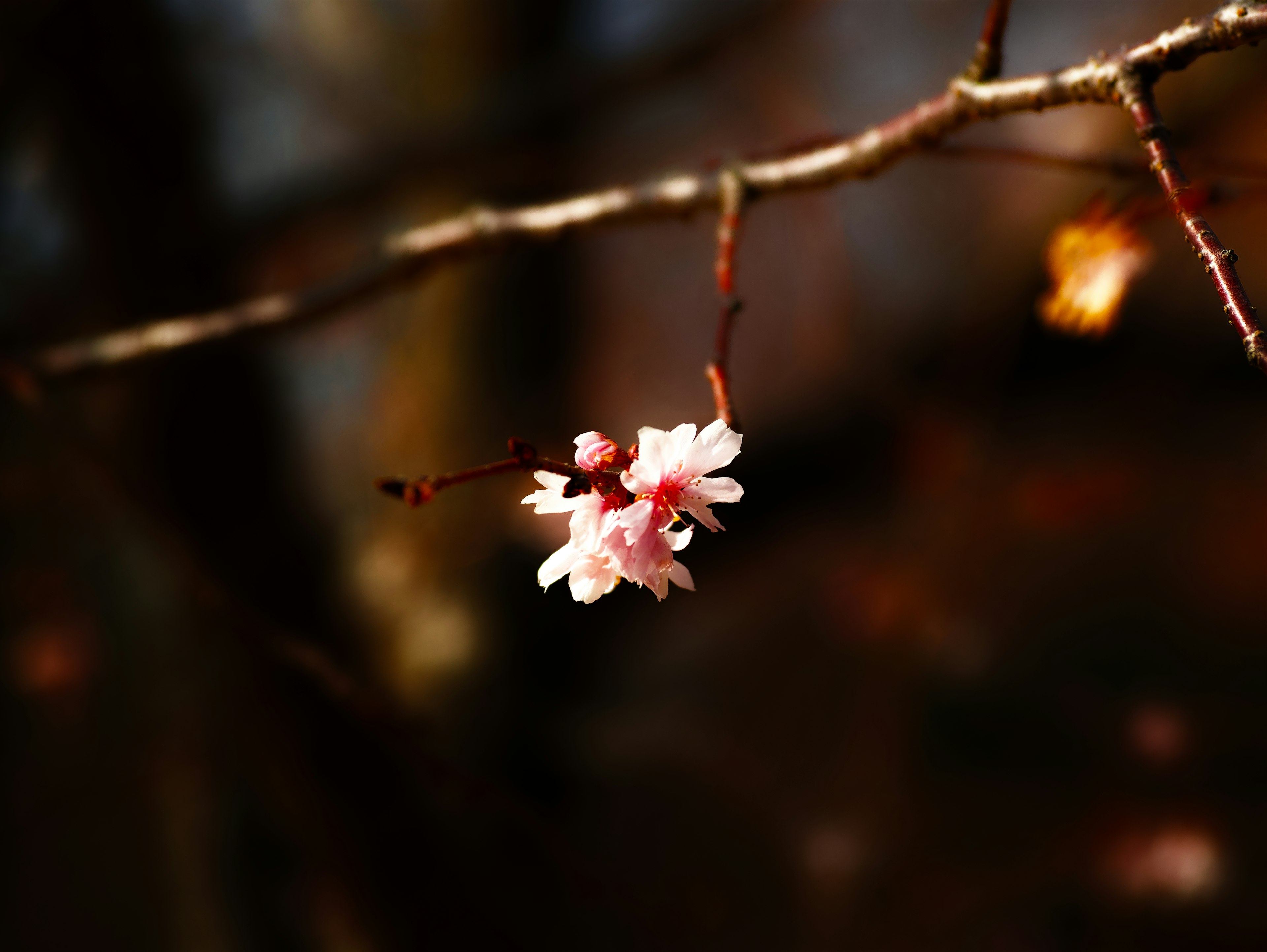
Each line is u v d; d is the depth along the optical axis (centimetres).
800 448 345
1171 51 106
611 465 106
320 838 208
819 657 309
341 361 355
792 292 371
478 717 278
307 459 321
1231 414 337
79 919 254
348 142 320
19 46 168
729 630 328
